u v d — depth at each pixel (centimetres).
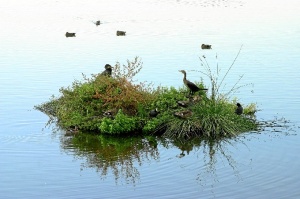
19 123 2894
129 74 3066
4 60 4097
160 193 2144
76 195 2131
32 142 2661
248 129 2772
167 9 6600
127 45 4562
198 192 2148
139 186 2202
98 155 2523
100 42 4738
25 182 2252
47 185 2222
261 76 3569
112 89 2886
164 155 2512
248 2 6994
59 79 3588
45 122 2919
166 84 3409
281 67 3759
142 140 2691
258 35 4841
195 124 2716
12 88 3419
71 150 2575
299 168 2342
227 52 4219
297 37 4709
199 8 6625
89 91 2933
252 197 2103
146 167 2384
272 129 2766
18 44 4666
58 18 6075
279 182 2222
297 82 3422
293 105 3059
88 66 3881
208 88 3081
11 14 6353
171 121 2747
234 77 3550
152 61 3978
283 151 2511
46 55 4247
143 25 5547
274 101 3122
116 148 2605
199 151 2547
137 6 6888
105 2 7288
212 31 5094
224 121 2739
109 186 2208
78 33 5203
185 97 2877
